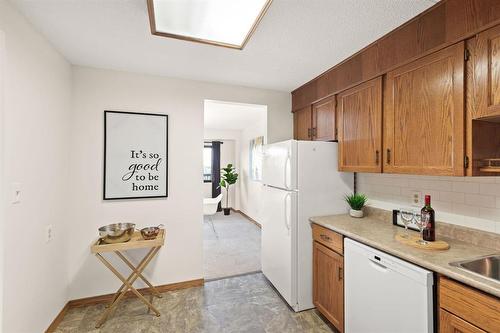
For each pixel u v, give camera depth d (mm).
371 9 1464
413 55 1574
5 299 1403
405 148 1666
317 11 1479
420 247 1464
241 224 5418
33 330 1684
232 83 2795
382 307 1478
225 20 1495
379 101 1854
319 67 2340
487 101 1228
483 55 1244
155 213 2543
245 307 2289
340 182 2383
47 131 1860
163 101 2574
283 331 1965
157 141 2537
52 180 1944
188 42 1871
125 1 1412
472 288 1089
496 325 991
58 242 2057
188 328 1998
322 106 2553
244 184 6246
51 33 1748
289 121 3121
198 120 2709
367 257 1596
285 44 1890
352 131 2137
